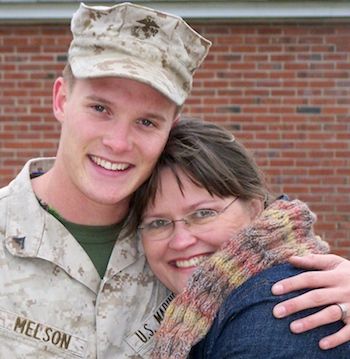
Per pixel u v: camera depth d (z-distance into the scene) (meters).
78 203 1.93
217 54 4.99
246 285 1.70
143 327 2.01
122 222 2.00
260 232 1.77
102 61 1.79
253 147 5.00
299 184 5.00
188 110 5.00
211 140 1.93
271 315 1.61
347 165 4.98
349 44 4.95
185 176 1.89
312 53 4.98
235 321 1.66
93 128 1.81
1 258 1.91
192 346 1.75
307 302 1.60
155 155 1.85
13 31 5.02
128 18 1.83
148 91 1.79
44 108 5.03
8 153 5.03
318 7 4.87
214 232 1.91
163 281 2.00
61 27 5.02
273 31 4.98
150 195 1.92
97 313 1.95
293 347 1.57
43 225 1.93
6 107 5.03
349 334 1.60
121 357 1.98
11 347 1.87
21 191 1.96
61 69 5.03
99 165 1.85
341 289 1.64
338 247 5.00
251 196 1.94
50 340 1.90
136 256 2.02
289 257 1.74
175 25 1.85
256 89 4.98
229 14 4.90
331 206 5.00
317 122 4.98
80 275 1.94
